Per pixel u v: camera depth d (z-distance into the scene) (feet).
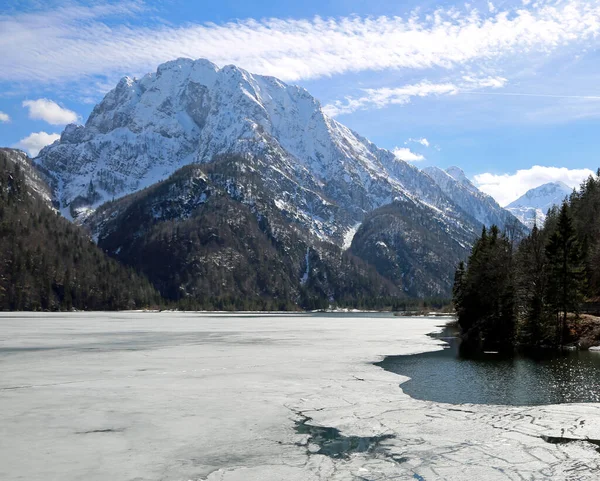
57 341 183.11
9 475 47.14
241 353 142.72
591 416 70.69
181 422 66.28
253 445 57.41
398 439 59.93
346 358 132.67
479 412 73.00
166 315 537.65
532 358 138.31
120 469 49.26
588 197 339.16
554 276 180.96
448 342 188.55
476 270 230.89
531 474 49.01
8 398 80.02
